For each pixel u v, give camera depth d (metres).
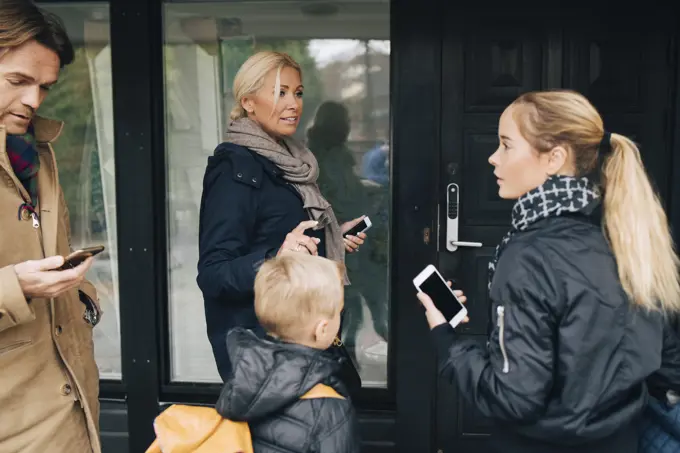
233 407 1.45
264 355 1.46
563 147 1.52
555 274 1.43
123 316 3.19
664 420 1.66
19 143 1.61
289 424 1.45
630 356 1.45
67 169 3.29
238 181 2.05
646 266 1.44
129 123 3.11
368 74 3.11
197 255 3.27
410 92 3.01
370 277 3.20
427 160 3.04
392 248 3.10
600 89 3.01
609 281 1.44
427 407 3.10
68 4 3.16
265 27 3.14
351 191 3.18
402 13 2.99
